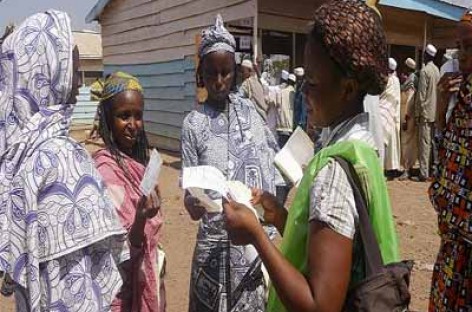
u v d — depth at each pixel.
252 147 2.87
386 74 1.61
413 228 6.67
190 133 2.86
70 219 1.99
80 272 2.03
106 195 2.13
